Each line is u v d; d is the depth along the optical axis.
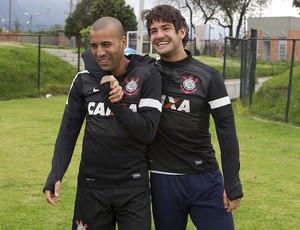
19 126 11.41
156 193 3.35
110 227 3.27
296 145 9.80
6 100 17.39
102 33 3.09
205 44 36.72
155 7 3.29
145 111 3.11
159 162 3.32
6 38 36.53
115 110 3.03
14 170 7.48
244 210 5.80
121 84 3.17
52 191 3.23
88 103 3.21
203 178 3.33
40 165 7.82
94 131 3.16
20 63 20.84
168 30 3.25
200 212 3.34
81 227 3.27
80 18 42.50
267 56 25.00
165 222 3.38
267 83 15.20
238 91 18.94
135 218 3.16
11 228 5.16
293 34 36.19
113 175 3.16
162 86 3.27
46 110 14.51
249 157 8.62
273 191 6.62
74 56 25.03
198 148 3.32
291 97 13.73
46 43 42.12
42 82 20.28
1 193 6.32
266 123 12.61
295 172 7.65
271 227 5.32
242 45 15.04
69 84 21.23
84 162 3.23
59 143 3.30
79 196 3.27
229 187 3.24
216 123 3.29
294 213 5.79
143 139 3.11
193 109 3.26
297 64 16.05
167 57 3.30
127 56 3.38
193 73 3.26
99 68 3.22
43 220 5.42
